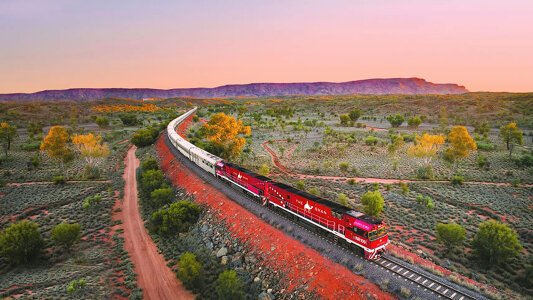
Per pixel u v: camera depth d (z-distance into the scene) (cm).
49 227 5819
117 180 8512
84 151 9112
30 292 3909
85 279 4209
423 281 3114
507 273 3944
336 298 3166
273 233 4291
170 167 8300
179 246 5019
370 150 12031
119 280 4294
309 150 12012
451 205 6444
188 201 5809
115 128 18375
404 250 4250
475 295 2958
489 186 7681
